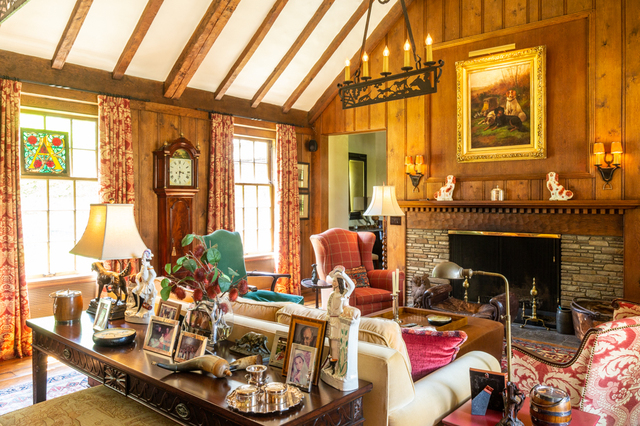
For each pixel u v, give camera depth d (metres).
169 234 5.51
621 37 5.00
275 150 7.20
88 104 5.07
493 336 3.59
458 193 6.12
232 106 6.52
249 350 2.16
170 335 2.21
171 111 5.75
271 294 4.70
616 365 2.23
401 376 1.88
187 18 5.10
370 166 10.26
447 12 6.18
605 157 5.04
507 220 5.73
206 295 2.32
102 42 4.90
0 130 4.32
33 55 4.62
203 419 1.73
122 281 2.93
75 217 5.07
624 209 4.95
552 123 5.46
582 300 4.97
